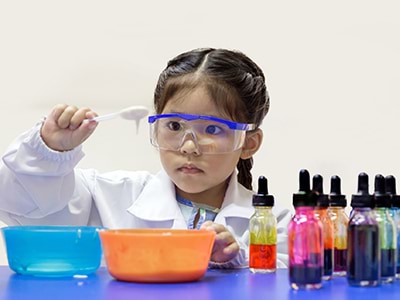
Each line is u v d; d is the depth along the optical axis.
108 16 1.53
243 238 1.13
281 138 1.55
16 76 1.53
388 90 1.55
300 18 1.55
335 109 1.55
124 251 0.75
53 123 1.02
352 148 1.55
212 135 1.08
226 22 1.55
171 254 0.75
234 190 1.20
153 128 1.10
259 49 1.55
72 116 1.01
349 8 1.55
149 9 1.54
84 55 1.53
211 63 1.15
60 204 1.13
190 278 0.76
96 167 1.50
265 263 0.89
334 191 0.89
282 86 1.55
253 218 0.91
